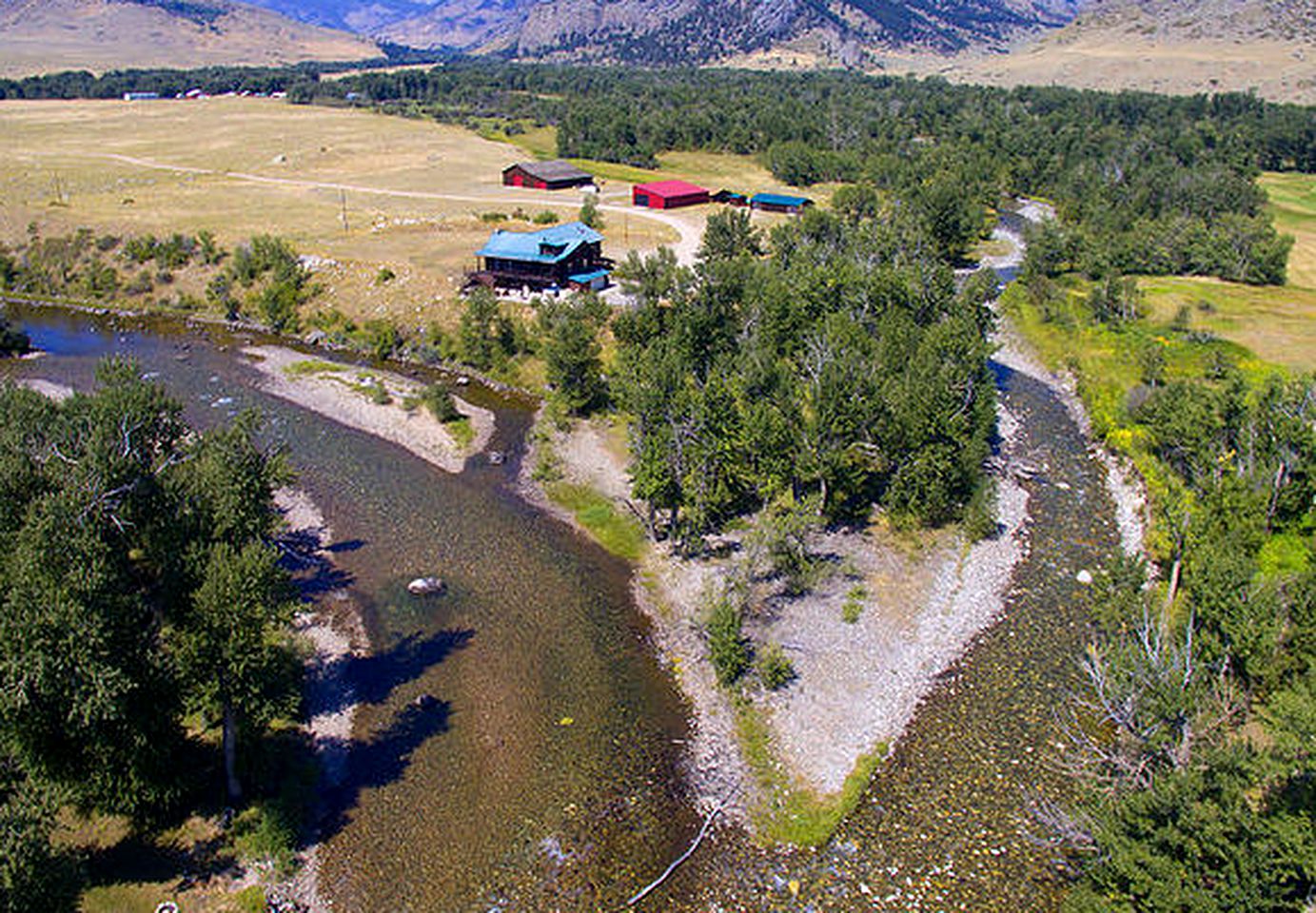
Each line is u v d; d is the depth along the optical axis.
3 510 37.12
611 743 45.16
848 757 44.09
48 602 32.78
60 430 43.78
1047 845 38.72
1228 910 29.58
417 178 174.50
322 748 44.31
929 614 55.38
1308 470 59.59
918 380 65.69
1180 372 90.62
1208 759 32.81
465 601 56.94
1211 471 62.91
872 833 39.78
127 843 37.84
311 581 58.44
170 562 37.41
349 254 119.44
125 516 37.78
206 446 45.28
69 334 105.69
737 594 56.00
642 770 43.38
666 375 63.31
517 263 106.25
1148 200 155.00
